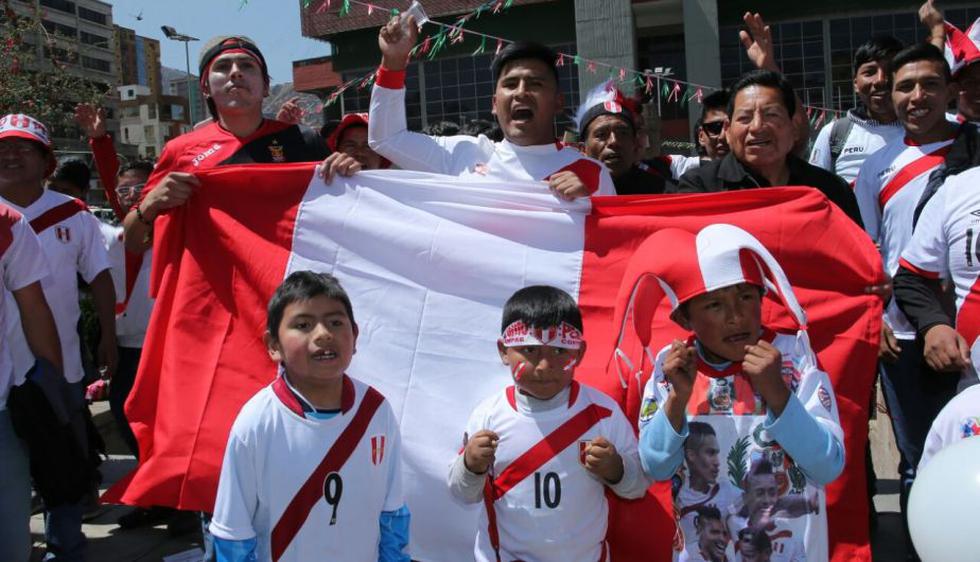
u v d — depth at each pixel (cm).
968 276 319
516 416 267
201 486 329
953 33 453
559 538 262
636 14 1423
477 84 1555
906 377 376
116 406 494
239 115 400
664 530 295
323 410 255
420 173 353
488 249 339
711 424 247
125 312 491
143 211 355
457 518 318
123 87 5066
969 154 368
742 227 316
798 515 241
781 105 329
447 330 334
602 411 269
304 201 354
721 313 242
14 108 1382
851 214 348
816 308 306
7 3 1421
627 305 255
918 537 175
